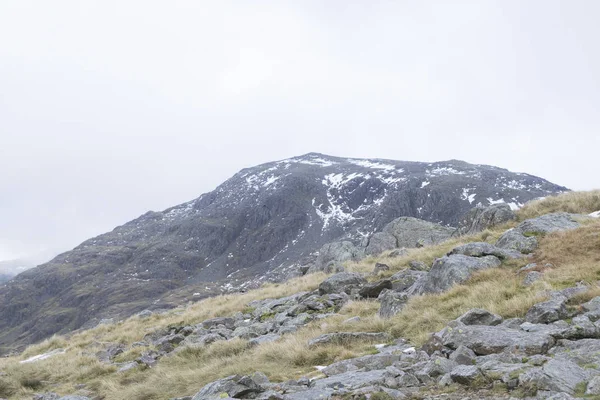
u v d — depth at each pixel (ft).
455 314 51.21
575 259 60.34
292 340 56.75
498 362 30.96
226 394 33.94
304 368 46.60
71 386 64.95
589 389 23.84
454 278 62.49
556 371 26.21
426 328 49.88
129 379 62.39
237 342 65.05
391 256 118.21
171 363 65.46
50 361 81.05
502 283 57.36
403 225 154.61
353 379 34.71
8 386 67.31
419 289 67.36
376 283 77.61
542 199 116.88
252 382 35.55
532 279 55.98
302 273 162.61
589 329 34.09
